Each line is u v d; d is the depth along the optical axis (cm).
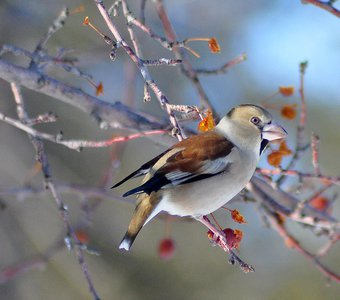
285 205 999
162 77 1469
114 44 701
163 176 777
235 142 832
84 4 1405
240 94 1498
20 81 855
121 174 1477
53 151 1472
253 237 1471
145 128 938
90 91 1432
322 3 795
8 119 808
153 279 1459
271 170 870
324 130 1448
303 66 890
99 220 1469
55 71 1346
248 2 1520
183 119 786
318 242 1455
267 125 841
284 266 1451
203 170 791
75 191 1009
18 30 1410
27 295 1422
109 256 1458
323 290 1420
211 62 1505
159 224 1480
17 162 1438
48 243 1438
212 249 1471
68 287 1428
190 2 1477
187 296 1448
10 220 1447
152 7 1412
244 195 991
